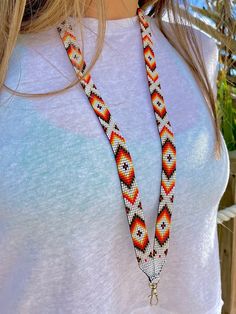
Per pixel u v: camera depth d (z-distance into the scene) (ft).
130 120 2.56
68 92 2.47
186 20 3.11
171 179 2.57
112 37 2.76
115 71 2.66
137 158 2.50
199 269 2.89
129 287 2.74
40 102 2.42
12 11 2.39
